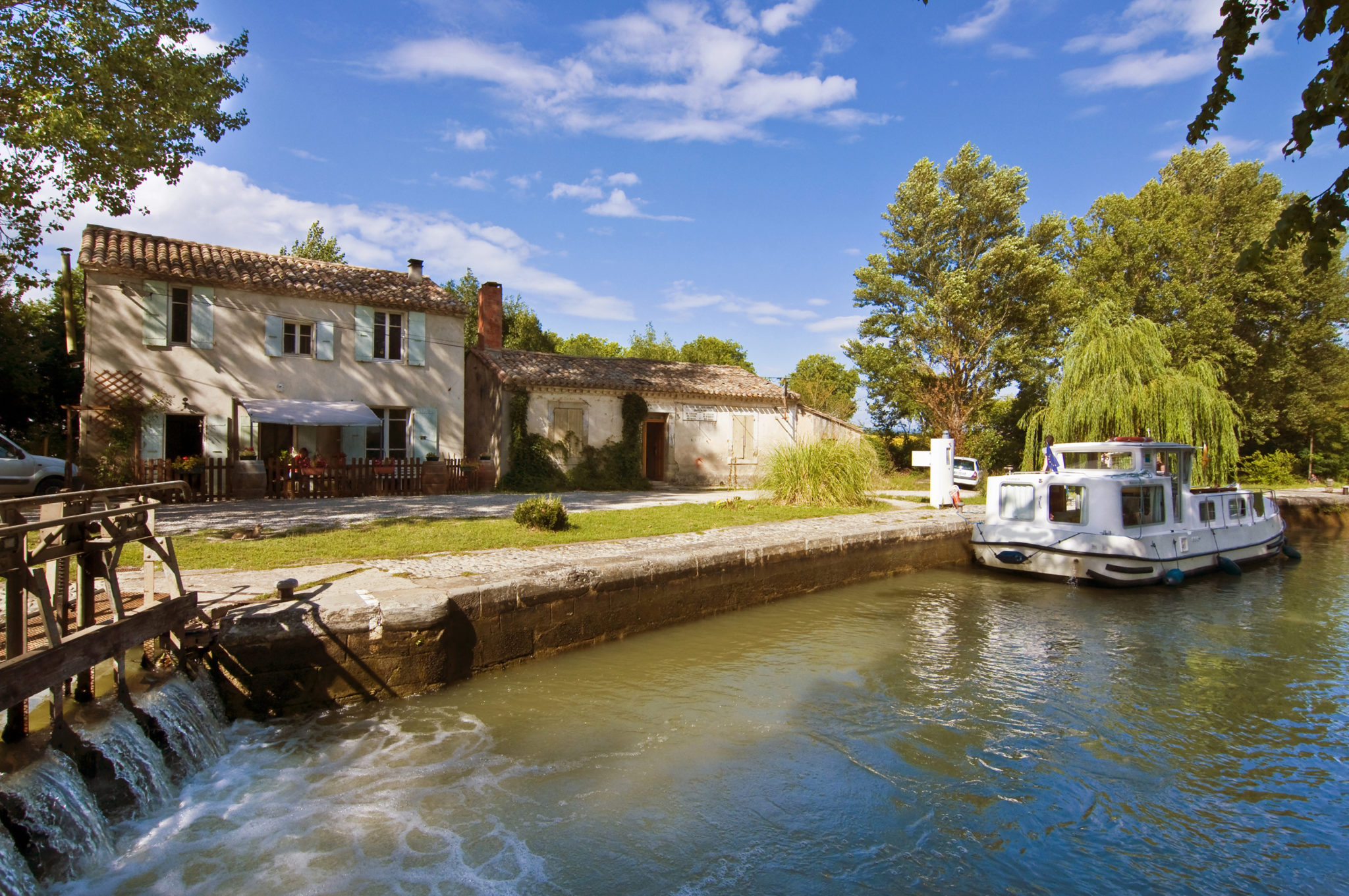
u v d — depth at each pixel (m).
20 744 4.23
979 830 4.77
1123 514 12.66
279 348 16.80
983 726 6.45
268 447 17.45
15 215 13.02
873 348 32.59
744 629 9.44
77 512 5.04
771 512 14.89
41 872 3.85
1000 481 14.03
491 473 18.89
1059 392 19.09
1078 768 5.67
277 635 5.99
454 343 19.53
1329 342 30.47
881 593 11.94
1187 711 6.88
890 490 22.73
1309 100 3.88
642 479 21.50
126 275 15.16
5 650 4.92
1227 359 27.86
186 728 5.17
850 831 4.72
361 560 8.59
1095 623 10.11
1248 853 4.58
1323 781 5.53
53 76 11.53
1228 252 28.98
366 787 5.10
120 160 11.82
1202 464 16.91
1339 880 4.30
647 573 9.09
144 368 15.34
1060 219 31.33
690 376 24.36
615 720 6.38
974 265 30.39
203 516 12.15
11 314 18.08
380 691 6.48
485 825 4.68
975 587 12.43
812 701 6.94
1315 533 21.34
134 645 4.97
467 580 7.54
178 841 4.39
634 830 4.67
